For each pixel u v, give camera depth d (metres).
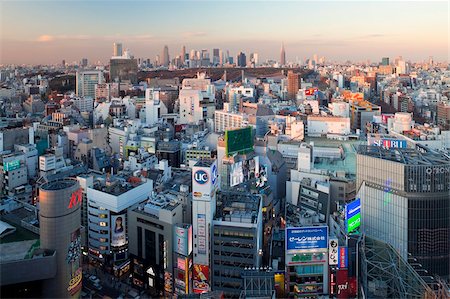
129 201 129.38
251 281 93.12
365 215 125.44
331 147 198.12
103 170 184.62
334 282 105.31
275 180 170.88
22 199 157.12
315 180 151.12
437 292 106.38
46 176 153.88
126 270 125.31
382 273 105.12
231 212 114.56
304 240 105.38
